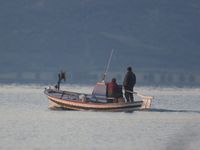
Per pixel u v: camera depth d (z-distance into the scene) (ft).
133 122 366.22
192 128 346.74
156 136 320.91
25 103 479.00
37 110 420.77
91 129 339.36
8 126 346.54
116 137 317.63
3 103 477.77
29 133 325.21
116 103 409.69
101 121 367.45
